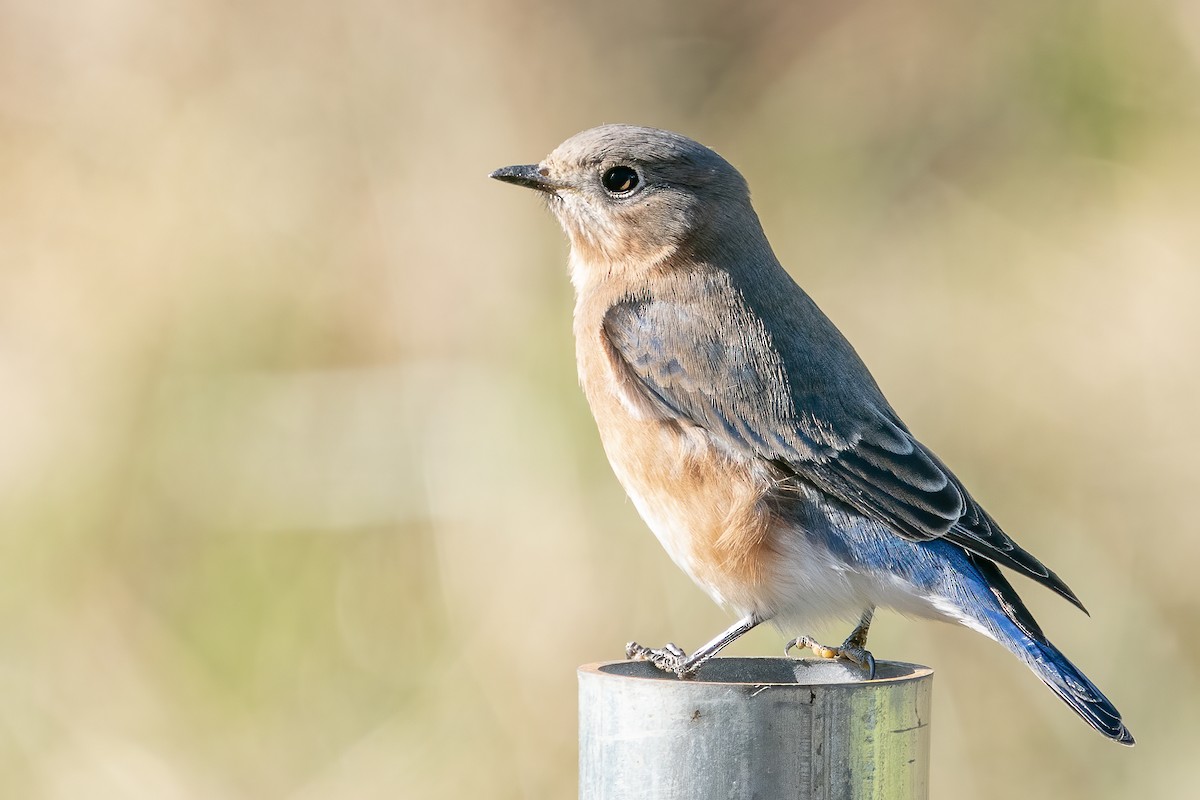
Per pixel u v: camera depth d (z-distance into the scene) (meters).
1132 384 13.50
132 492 13.64
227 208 14.90
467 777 12.09
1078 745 11.80
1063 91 15.48
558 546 12.48
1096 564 12.86
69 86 15.84
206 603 13.16
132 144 15.52
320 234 14.65
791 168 15.51
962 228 14.99
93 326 14.48
